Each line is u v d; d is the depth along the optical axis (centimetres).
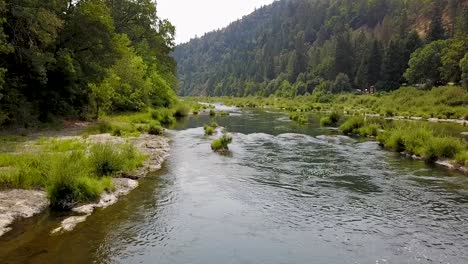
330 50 14938
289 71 16088
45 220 1152
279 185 1656
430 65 9469
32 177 1416
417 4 16525
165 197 1438
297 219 1244
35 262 888
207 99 15400
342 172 1925
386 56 11012
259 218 1247
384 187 1647
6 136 2461
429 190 1598
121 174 1680
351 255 988
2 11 2462
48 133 2758
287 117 5678
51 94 3238
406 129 2767
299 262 946
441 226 1194
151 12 6291
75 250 965
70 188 1262
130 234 1084
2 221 1089
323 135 3378
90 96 3812
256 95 16950
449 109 6206
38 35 2734
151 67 6319
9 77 2812
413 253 1001
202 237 1084
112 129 3142
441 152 2208
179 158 2197
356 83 11794
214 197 1460
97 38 3503
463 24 11081
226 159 2206
